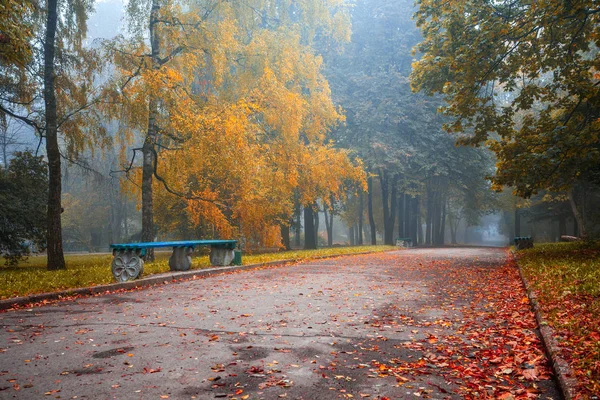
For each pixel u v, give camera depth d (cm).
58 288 1060
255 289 1095
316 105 2861
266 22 3012
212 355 541
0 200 2211
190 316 767
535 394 421
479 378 470
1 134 3086
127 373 475
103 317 757
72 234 5966
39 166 2520
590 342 511
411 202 5300
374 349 575
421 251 3133
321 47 4122
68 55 1961
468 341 614
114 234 5678
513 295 971
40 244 2531
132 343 591
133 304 884
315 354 551
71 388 431
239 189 2416
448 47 1753
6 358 524
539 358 510
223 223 2319
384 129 4222
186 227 3297
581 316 646
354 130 4206
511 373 485
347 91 4344
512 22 1659
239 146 2078
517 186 1638
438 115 4312
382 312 809
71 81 1998
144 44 2133
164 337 624
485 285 1156
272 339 618
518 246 2628
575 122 1633
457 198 5569
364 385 448
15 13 1111
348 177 3144
